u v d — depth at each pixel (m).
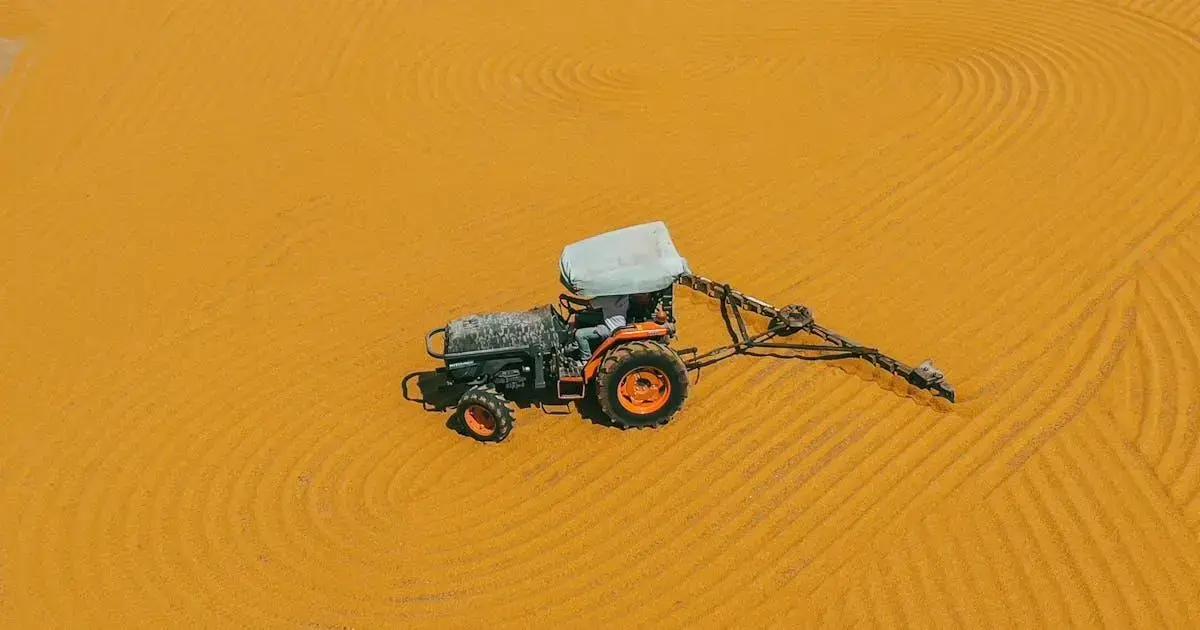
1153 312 8.77
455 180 11.84
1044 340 8.60
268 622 6.72
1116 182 10.66
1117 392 7.95
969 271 9.59
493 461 7.91
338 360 9.08
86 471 8.02
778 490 7.40
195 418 8.50
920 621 6.38
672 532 7.15
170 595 6.95
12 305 10.12
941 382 8.06
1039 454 7.47
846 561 6.81
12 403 8.81
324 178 12.05
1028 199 10.55
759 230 10.49
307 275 10.34
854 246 10.11
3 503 7.75
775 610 6.54
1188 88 12.20
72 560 7.25
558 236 10.67
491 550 7.15
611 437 8.03
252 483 7.83
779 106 12.82
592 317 8.36
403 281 10.14
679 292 9.60
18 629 6.75
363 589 6.93
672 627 6.48
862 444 7.72
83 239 11.16
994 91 12.61
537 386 8.07
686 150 12.05
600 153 12.15
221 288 10.20
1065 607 6.39
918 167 11.29
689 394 8.26
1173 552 6.66
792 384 8.36
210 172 12.31
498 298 9.77
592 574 6.89
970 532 6.93
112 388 8.91
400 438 8.19
